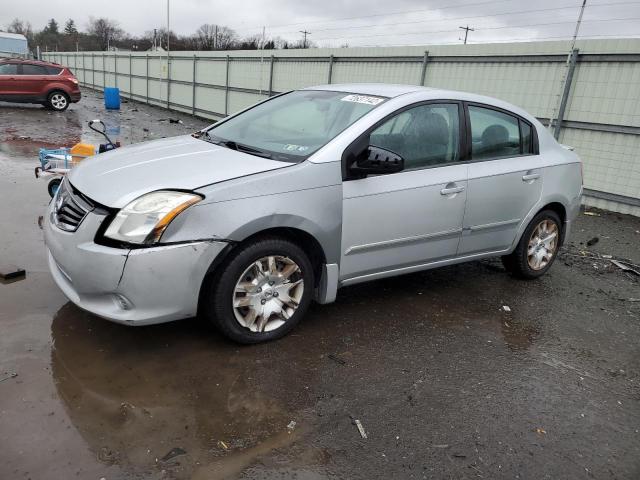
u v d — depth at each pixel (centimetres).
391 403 305
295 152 362
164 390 296
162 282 298
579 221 806
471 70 1055
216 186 312
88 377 300
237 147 387
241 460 250
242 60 1830
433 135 410
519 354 377
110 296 302
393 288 471
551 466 267
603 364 375
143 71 2647
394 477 249
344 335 377
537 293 494
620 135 855
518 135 475
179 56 2236
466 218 430
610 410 320
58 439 251
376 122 376
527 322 430
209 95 2067
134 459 244
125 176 326
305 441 267
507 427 294
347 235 363
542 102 945
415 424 288
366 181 367
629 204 863
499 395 323
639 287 538
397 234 390
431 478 251
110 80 3200
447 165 415
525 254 500
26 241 498
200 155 363
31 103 1873
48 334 340
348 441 270
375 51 1280
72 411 271
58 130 1377
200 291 327
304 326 385
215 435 264
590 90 879
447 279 507
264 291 342
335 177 351
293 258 346
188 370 316
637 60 816
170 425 268
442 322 414
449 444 275
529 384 339
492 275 529
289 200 330
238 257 323
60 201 338
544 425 299
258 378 315
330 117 399
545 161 487
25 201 641
